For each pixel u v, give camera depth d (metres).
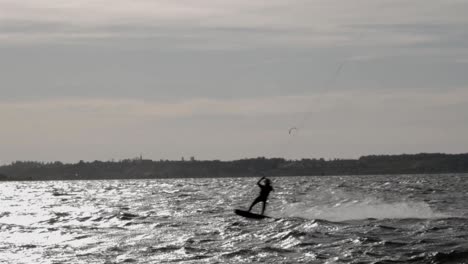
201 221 76.69
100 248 53.69
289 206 98.75
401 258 45.28
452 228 61.28
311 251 49.38
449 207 91.88
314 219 71.94
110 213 94.31
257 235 59.53
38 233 66.44
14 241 59.34
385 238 55.03
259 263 45.00
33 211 106.88
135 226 72.44
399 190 166.62
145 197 159.75
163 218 82.81
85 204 128.88
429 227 62.34
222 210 97.75
